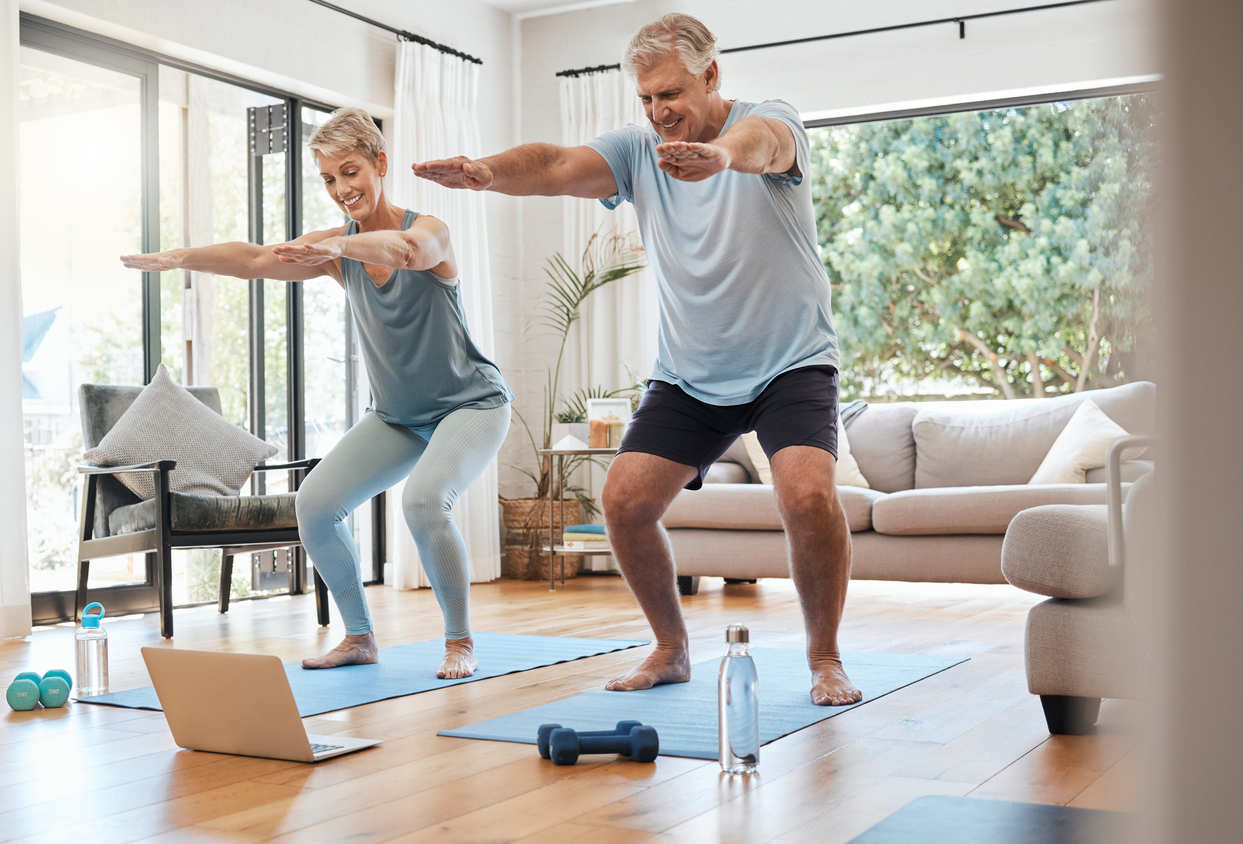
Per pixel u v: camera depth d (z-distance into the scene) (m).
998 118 9.14
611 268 5.83
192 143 4.58
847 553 2.22
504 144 6.11
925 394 9.33
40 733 2.07
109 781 1.69
